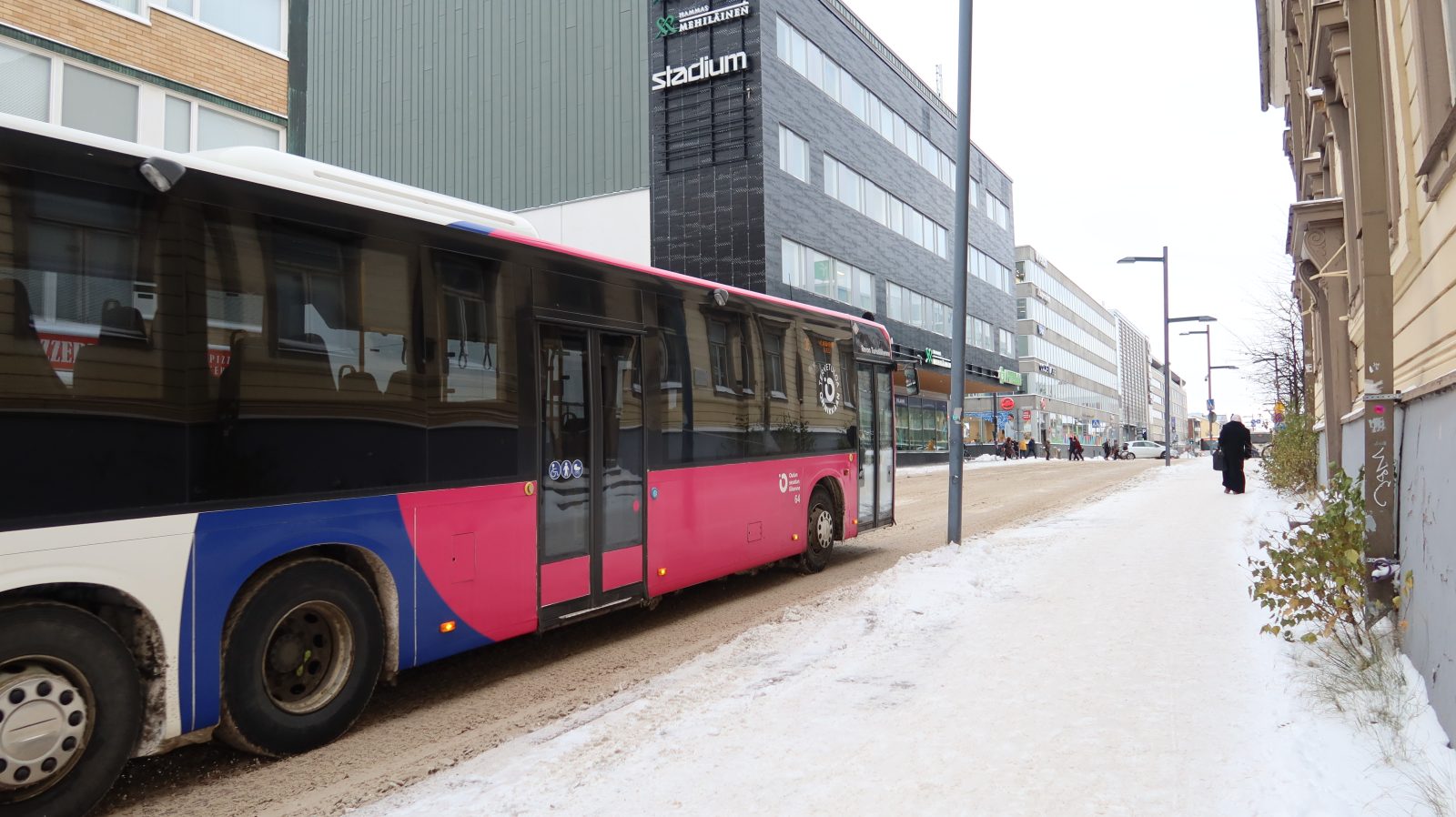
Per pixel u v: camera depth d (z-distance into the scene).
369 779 4.27
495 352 5.87
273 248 4.54
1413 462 4.81
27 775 3.52
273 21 15.90
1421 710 3.89
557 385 6.42
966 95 10.95
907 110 41.78
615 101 31.19
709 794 3.58
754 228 29.05
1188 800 3.38
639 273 7.39
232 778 4.32
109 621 3.96
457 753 4.61
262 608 4.41
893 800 3.46
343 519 4.79
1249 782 3.51
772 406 9.37
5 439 3.47
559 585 6.30
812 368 10.28
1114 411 116.56
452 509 5.47
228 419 4.26
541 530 6.16
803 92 31.83
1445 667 3.76
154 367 3.98
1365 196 6.17
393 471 5.09
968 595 7.60
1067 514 15.23
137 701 3.89
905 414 44.56
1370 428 5.59
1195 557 9.45
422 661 5.25
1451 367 4.67
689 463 7.91
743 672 5.52
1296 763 3.60
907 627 6.54
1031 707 4.55
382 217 5.15
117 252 3.89
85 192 3.80
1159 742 3.99
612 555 6.88
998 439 61.31
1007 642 5.94
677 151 30.17
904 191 40.97
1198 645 5.71
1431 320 5.19
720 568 8.32
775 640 6.41
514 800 3.63
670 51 30.50
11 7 12.09
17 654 3.50
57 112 12.63
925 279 43.16
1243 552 9.70
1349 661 4.66
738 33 29.45
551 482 6.28
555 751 4.20
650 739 4.29
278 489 4.46
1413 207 5.54
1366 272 6.10
